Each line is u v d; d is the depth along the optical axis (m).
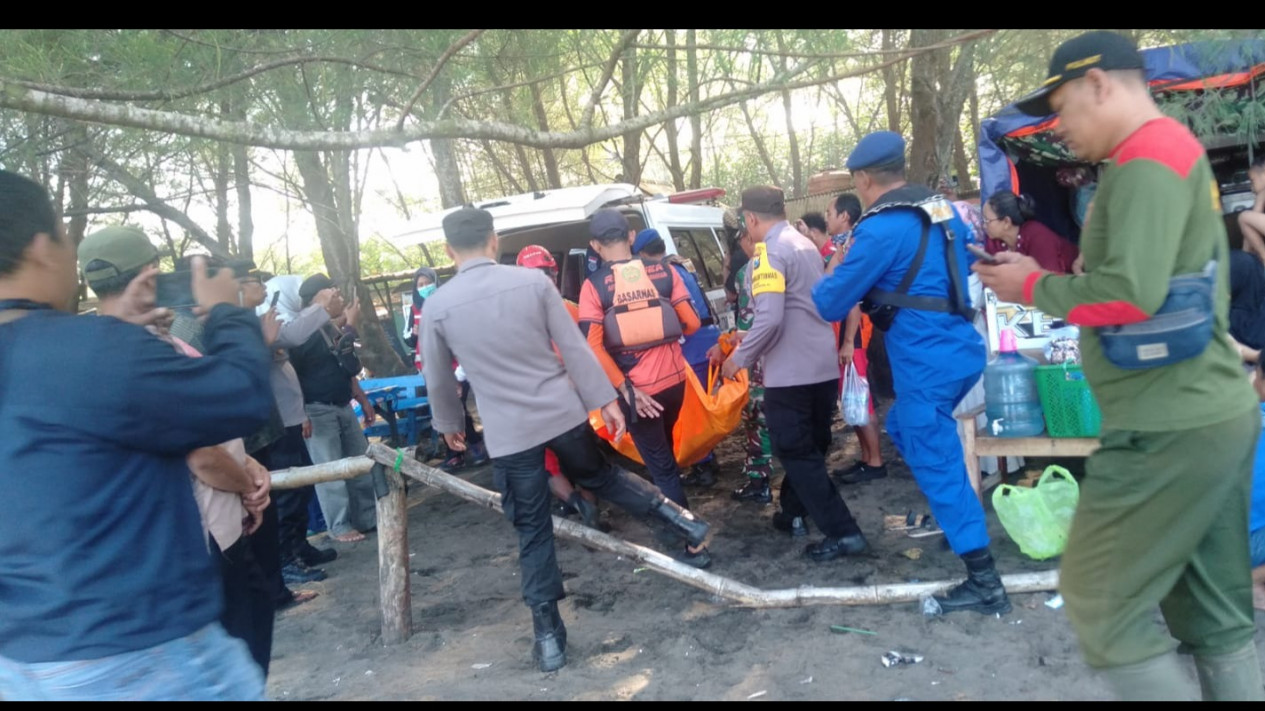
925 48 2.57
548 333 3.70
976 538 3.67
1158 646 2.18
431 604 4.58
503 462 3.64
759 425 5.64
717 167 20.20
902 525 4.98
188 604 1.87
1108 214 2.16
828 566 4.50
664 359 4.87
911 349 3.62
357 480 5.91
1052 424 4.39
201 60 3.21
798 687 3.33
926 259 3.60
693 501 5.95
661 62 4.06
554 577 3.72
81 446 1.73
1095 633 2.23
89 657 1.73
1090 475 2.25
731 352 5.44
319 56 3.14
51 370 1.73
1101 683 3.13
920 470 3.69
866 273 3.57
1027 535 4.20
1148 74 2.65
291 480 3.80
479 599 4.59
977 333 3.76
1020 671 3.27
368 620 4.40
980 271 2.47
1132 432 2.15
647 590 4.45
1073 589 2.29
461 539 5.69
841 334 5.60
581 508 4.84
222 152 4.76
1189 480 2.11
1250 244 4.93
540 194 6.64
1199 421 2.08
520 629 4.13
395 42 3.43
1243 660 2.36
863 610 3.89
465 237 3.68
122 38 3.03
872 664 3.44
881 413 7.52
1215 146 2.90
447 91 3.94
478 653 3.90
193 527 1.95
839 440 7.20
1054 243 5.19
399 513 4.04
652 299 4.81
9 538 1.72
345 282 10.49
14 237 1.82
